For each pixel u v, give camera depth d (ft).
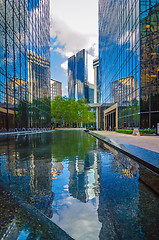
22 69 77.05
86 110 226.17
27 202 7.29
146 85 68.33
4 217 5.74
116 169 13.47
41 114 114.01
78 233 5.11
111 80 124.47
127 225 5.68
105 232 5.21
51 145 29.91
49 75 147.23
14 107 67.51
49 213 6.36
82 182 10.35
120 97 98.53
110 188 9.37
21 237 4.56
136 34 71.82
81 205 7.16
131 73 78.84
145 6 67.62
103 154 20.61
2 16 56.95
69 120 222.07
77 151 23.00
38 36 106.52
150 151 20.58
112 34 118.52
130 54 80.43
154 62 66.64
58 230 5.19
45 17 130.72
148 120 67.82
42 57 118.11
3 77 58.03
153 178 11.12
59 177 11.33
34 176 11.47
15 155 19.63
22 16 77.25
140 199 7.88
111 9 122.21
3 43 57.82
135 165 14.89
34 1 97.45
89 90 577.84
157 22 66.49
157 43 66.18
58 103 219.20
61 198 7.91
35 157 18.40
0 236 4.51
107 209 6.86
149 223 5.82
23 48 78.33
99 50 196.95
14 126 67.46
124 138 45.50
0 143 32.78
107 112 141.18
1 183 9.82
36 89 101.30
